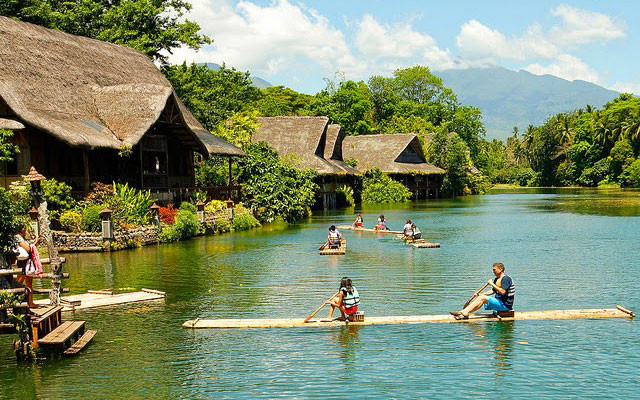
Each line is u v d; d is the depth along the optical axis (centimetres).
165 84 4106
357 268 2073
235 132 4862
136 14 4569
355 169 7125
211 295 1631
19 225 1230
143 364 1073
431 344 1169
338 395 924
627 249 2547
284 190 4353
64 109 2931
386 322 1316
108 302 1526
